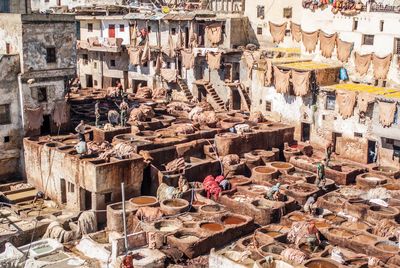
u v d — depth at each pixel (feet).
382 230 107.24
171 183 127.75
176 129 149.89
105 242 109.60
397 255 97.04
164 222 110.52
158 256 99.45
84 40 225.76
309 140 167.53
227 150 144.25
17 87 140.26
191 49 195.31
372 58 161.27
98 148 130.62
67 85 148.05
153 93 198.80
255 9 204.44
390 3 164.76
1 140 140.15
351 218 115.14
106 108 174.09
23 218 119.65
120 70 217.77
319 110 162.91
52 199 132.67
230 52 188.85
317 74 161.79
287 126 161.27
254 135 150.41
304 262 92.68
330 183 132.46
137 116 156.76
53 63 142.92
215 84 197.47
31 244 106.01
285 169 138.92
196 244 102.27
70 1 250.37
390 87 159.02
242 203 118.52
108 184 119.55
